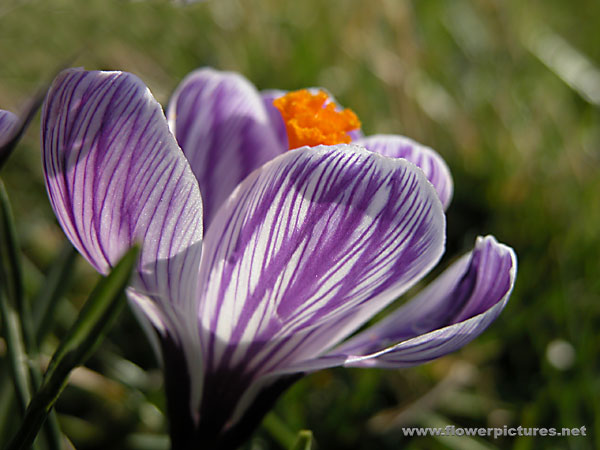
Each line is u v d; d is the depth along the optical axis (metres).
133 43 0.35
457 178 0.30
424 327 0.13
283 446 0.18
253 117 0.15
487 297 0.12
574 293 0.25
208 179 0.14
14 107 0.28
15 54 0.32
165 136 0.11
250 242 0.11
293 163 0.11
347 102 0.34
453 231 0.29
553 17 0.50
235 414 0.13
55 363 0.11
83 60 0.32
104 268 0.12
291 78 0.35
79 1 0.34
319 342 0.12
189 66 0.36
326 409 0.21
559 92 0.39
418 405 0.20
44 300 0.16
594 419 0.20
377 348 0.13
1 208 0.13
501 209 0.29
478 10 0.42
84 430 0.19
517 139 0.32
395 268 0.12
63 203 0.11
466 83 0.39
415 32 0.39
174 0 0.16
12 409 0.16
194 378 0.13
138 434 0.20
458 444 0.20
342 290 0.12
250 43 0.37
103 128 0.11
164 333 0.13
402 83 0.32
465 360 0.22
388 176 0.11
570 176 0.30
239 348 0.12
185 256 0.11
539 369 0.23
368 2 0.37
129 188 0.11
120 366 0.20
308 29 0.39
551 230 0.27
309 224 0.11
